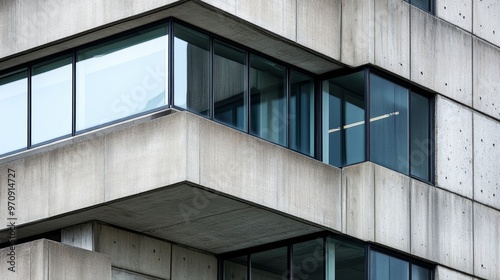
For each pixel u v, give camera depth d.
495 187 52.78
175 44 45.50
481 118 52.84
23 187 46.84
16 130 48.38
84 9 46.50
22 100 48.41
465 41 52.84
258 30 46.31
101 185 45.19
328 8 48.69
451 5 52.78
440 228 50.28
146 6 45.09
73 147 46.06
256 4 46.12
